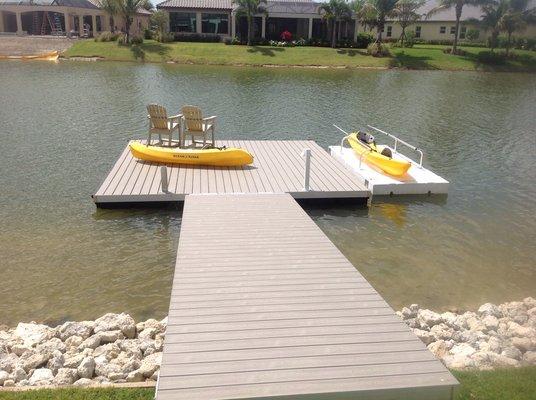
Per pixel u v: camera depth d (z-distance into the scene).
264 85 30.48
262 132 18.12
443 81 36.06
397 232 9.49
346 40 50.56
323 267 6.17
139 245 8.53
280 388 3.87
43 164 13.00
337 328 4.76
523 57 48.12
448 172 13.76
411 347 4.46
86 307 6.69
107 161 13.40
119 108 21.39
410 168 12.50
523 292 7.44
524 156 15.74
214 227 7.56
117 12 45.66
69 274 7.50
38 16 53.44
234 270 6.02
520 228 9.83
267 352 4.34
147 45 46.16
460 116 22.61
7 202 10.26
